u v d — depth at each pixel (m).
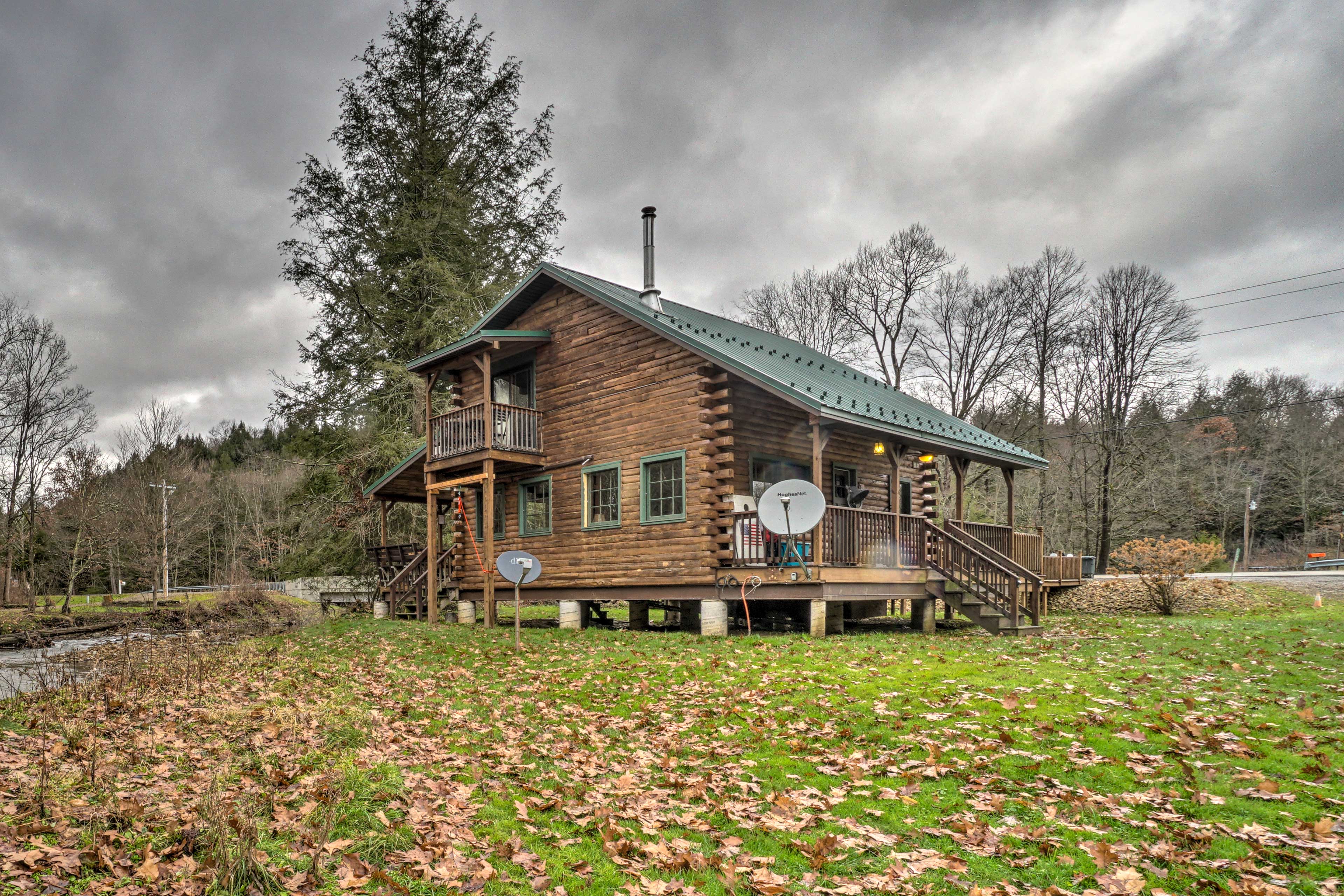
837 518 13.00
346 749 6.25
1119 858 4.27
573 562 16.22
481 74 27.53
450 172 26.66
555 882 4.25
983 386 34.38
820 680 8.56
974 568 14.00
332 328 26.23
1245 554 40.41
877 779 5.68
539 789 5.73
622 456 15.36
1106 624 15.15
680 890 4.18
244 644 13.96
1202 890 3.91
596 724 7.58
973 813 4.99
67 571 33.38
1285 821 4.59
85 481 30.48
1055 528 36.91
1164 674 8.49
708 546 13.63
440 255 26.72
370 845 4.36
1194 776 5.31
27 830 4.30
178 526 35.25
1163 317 32.47
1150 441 37.31
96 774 5.45
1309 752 5.61
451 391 21.23
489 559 16.12
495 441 16.41
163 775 5.57
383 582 21.88
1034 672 8.59
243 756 6.07
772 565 12.95
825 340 37.38
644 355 15.07
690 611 15.74
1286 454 44.16
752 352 15.78
